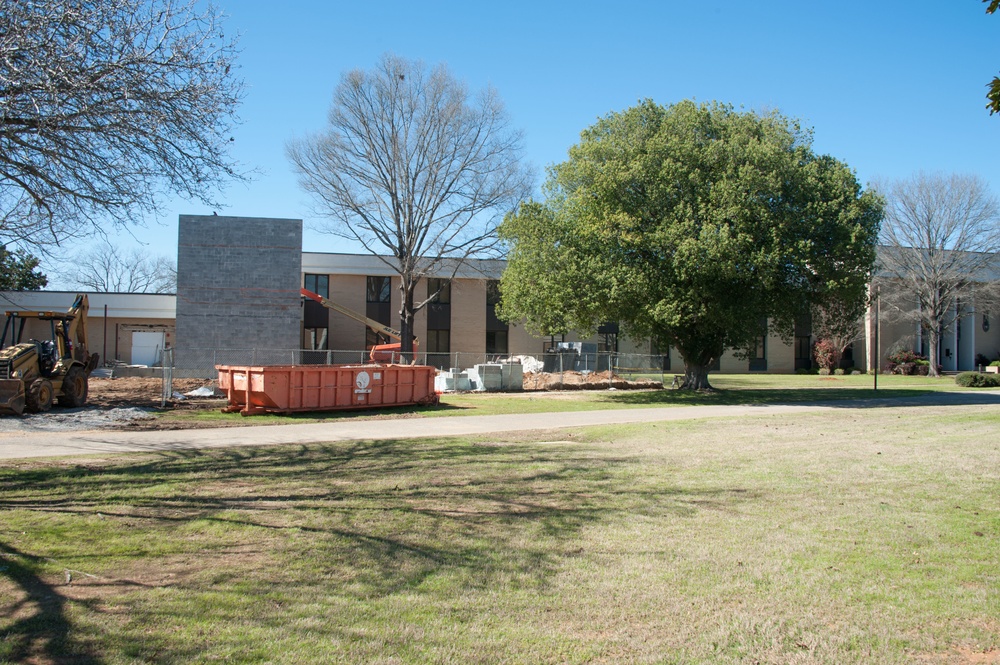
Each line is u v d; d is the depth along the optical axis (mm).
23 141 9586
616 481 10539
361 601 5727
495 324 50312
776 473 11094
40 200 10156
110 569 6477
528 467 11852
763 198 27125
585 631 5195
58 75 8500
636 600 5762
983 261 50625
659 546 7176
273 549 7078
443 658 4746
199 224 37938
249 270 38250
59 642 4934
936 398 29281
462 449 14164
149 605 5609
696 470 11445
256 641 4977
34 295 41375
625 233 27969
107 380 33062
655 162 28031
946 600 5715
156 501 9195
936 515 8305
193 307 37750
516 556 6867
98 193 10344
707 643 4992
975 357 58844
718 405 25891
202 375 37219
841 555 6848
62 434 16438
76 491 9828
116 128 9617
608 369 37312
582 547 7168
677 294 27484
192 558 6797
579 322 29797
